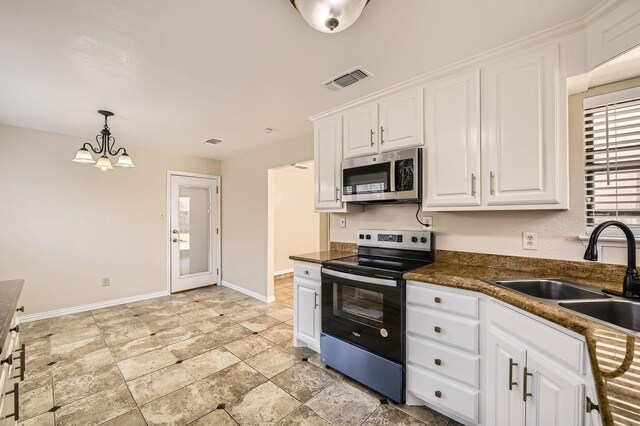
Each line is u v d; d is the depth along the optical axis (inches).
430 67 74.7
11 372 53.6
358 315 80.7
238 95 92.9
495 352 56.9
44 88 87.8
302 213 247.6
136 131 132.7
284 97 93.8
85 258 143.7
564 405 42.0
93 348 103.1
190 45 66.1
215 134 137.6
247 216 176.1
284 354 99.4
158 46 66.5
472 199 70.7
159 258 169.3
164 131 132.6
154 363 93.0
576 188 67.0
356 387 80.7
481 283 60.7
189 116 112.4
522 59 63.9
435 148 77.4
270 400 74.8
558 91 59.8
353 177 93.6
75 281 140.7
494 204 67.5
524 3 52.3
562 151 59.5
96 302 146.6
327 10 45.6
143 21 57.8
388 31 60.3
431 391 67.4
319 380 83.9
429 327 67.7
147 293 164.2
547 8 53.6
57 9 54.1
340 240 116.0
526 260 73.5
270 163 159.6
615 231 62.6
